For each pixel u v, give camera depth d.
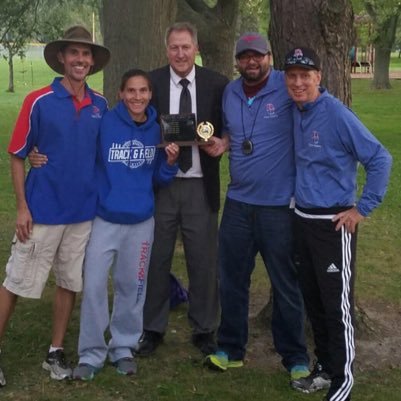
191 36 4.27
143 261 4.31
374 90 30.28
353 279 3.85
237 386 4.26
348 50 4.77
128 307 4.36
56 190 4.05
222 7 8.88
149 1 6.54
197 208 4.51
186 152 4.40
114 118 4.16
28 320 5.27
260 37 3.95
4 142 15.31
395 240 7.84
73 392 4.14
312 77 3.66
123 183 4.17
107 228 4.18
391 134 16.72
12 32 13.12
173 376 4.39
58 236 4.12
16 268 4.12
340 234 3.76
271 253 4.14
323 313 4.08
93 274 4.18
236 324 4.41
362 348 4.86
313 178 3.78
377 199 3.67
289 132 4.00
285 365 4.37
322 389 4.20
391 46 30.27
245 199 4.15
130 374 4.36
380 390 4.26
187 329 5.12
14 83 34.19
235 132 4.11
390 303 5.86
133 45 6.60
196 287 4.67
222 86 4.38
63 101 4.00
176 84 4.34
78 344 4.47
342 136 3.67
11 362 4.52
